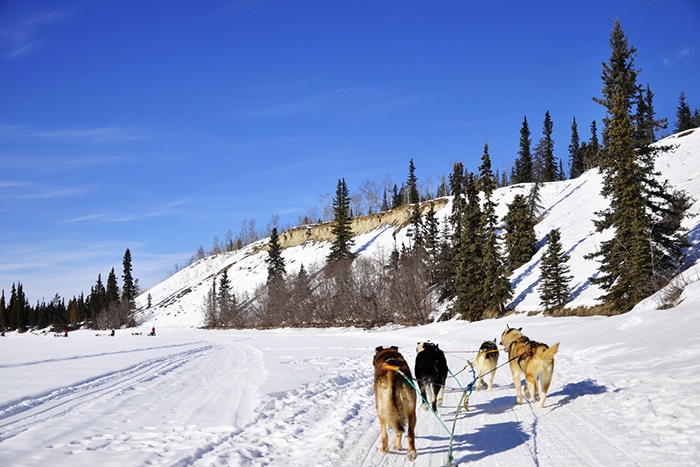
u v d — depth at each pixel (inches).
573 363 616.1
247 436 332.5
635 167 1180.5
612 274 1221.1
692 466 229.5
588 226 2129.7
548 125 3855.8
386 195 5472.4
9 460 279.7
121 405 455.8
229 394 508.7
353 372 689.0
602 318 1116.5
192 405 449.7
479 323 1669.5
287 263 4333.2
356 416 397.4
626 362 531.2
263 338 1991.9
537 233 2393.0
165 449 302.4
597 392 411.5
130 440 325.7
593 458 256.5
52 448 305.9
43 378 642.2
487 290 1774.1
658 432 283.9
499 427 339.0
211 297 3937.0
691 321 665.0
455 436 324.2
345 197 4596.5
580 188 2787.9
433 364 386.3
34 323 5580.7
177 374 711.7
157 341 1930.4
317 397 488.7
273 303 3070.9
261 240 5856.3
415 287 2220.7
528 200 2632.9
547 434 309.0
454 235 2404.0
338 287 2689.5
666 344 573.0
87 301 5369.1
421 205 3914.9
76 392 538.9
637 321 828.6
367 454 289.1
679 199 1215.6
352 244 3474.4
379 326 2327.8
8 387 555.5
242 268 4891.7
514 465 257.6
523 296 1807.3
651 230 1160.2
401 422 275.9
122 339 2236.7
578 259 1831.9
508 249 2177.7
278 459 285.1
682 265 1157.7
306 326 2746.1
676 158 2191.2
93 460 279.0
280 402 454.6
